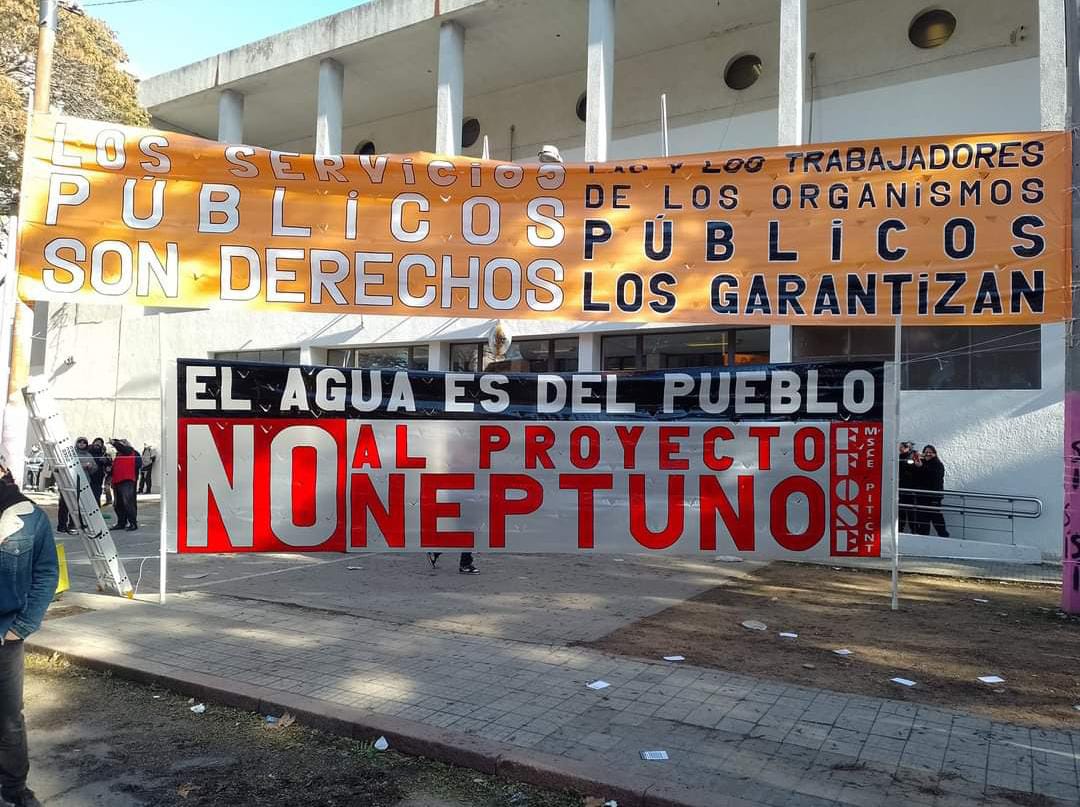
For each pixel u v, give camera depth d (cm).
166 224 645
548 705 512
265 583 916
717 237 667
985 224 651
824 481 661
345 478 678
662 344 1445
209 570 1002
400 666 594
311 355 1859
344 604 805
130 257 641
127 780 427
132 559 1093
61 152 635
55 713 525
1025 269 646
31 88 1712
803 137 1437
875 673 585
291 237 655
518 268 667
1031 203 647
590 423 673
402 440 678
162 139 645
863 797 387
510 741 453
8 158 1609
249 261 652
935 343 1228
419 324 1681
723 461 668
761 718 491
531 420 675
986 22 1316
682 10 1505
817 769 418
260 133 2298
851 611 794
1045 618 768
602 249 667
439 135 1587
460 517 677
